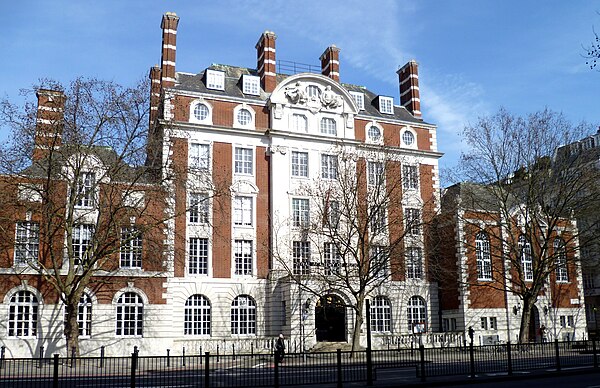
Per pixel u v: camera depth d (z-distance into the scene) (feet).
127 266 148.97
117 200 142.00
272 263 165.58
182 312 154.92
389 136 186.80
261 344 149.89
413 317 179.83
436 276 180.04
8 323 135.74
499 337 181.57
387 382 75.46
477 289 182.50
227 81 184.55
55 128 121.90
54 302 139.33
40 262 131.64
